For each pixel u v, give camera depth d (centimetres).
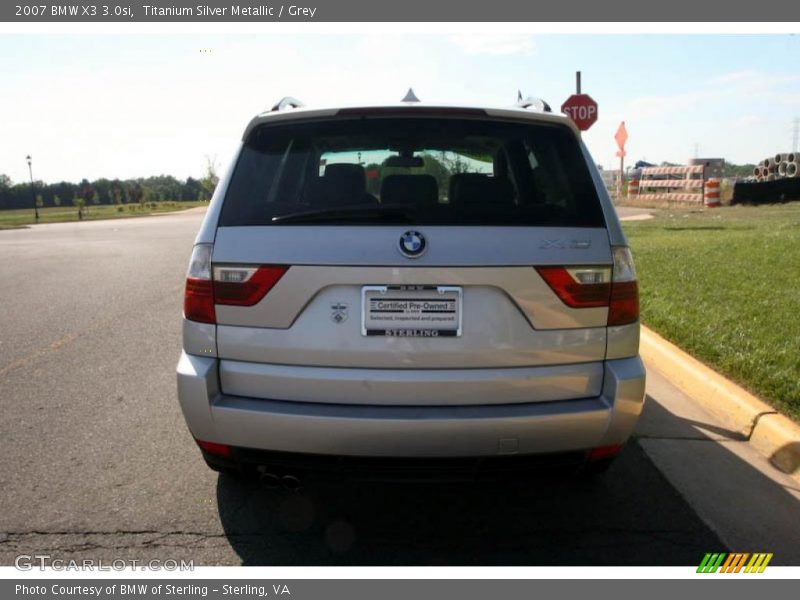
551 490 355
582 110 1309
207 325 281
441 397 274
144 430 432
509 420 268
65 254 1585
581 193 288
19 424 443
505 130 300
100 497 346
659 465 382
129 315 793
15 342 664
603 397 283
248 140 298
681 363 514
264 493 350
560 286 275
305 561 293
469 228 273
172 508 335
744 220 1670
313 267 270
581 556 296
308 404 277
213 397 280
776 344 534
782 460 381
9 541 307
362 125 298
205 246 281
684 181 2719
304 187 293
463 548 303
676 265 921
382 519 327
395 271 268
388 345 272
